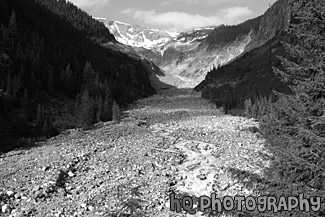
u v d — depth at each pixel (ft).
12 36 215.72
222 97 304.91
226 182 83.61
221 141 134.92
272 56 352.90
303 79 35.37
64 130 157.17
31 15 280.31
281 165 35.88
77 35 378.53
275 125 39.24
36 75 199.82
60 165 97.55
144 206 71.92
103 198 76.64
